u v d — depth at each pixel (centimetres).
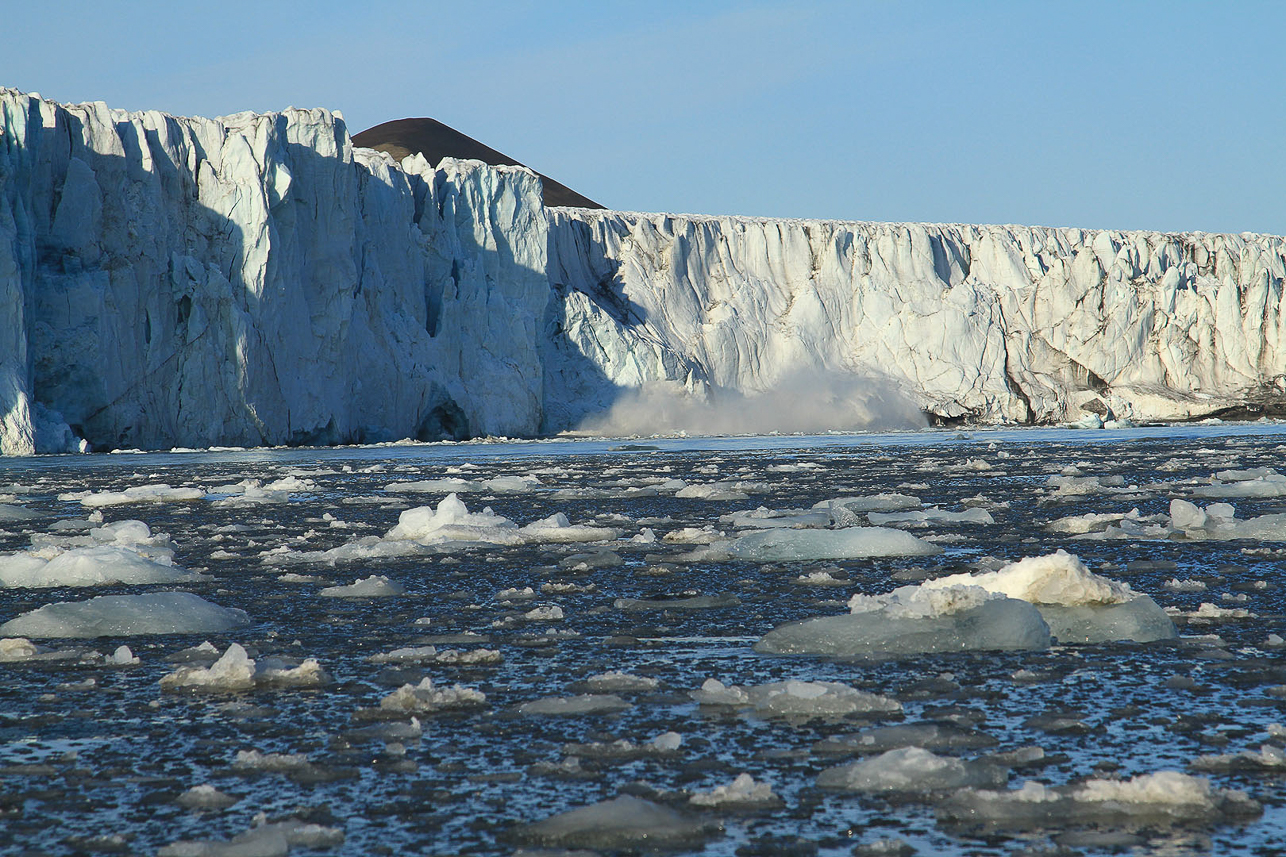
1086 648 1873
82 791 1238
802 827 1101
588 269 18562
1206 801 1124
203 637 2122
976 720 1458
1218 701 1527
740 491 5316
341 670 1822
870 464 7881
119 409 10788
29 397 9925
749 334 18688
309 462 9012
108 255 10838
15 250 9888
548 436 15475
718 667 1792
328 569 3031
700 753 1345
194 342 11319
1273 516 3403
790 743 1380
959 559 3003
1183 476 6219
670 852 1041
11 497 5806
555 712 1531
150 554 3238
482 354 14888
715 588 2600
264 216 11762
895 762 1239
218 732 1464
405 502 5291
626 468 7931
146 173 11206
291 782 1259
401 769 1294
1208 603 2192
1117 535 3350
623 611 2319
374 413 13262
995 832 1078
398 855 1045
